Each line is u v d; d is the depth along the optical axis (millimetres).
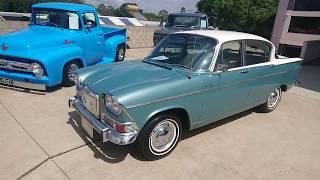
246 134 4840
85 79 4047
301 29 17344
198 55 4199
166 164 3764
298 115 5977
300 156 4273
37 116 4863
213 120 4492
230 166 3854
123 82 3633
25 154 3734
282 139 4773
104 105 3500
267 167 3910
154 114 3537
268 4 24266
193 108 4000
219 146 4344
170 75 3898
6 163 3525
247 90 4852
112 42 8547
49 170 3455
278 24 17156
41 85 5824
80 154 3824
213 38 4355
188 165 3785
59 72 5992
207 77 4062
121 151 3967
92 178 3373
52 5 7160
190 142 4383
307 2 16812
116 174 3479
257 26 24828
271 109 5980
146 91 3432
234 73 4465
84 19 7148
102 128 3484
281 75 5641
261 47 5082
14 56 5742
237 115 5668
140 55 11805
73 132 4391
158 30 11977
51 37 6320
